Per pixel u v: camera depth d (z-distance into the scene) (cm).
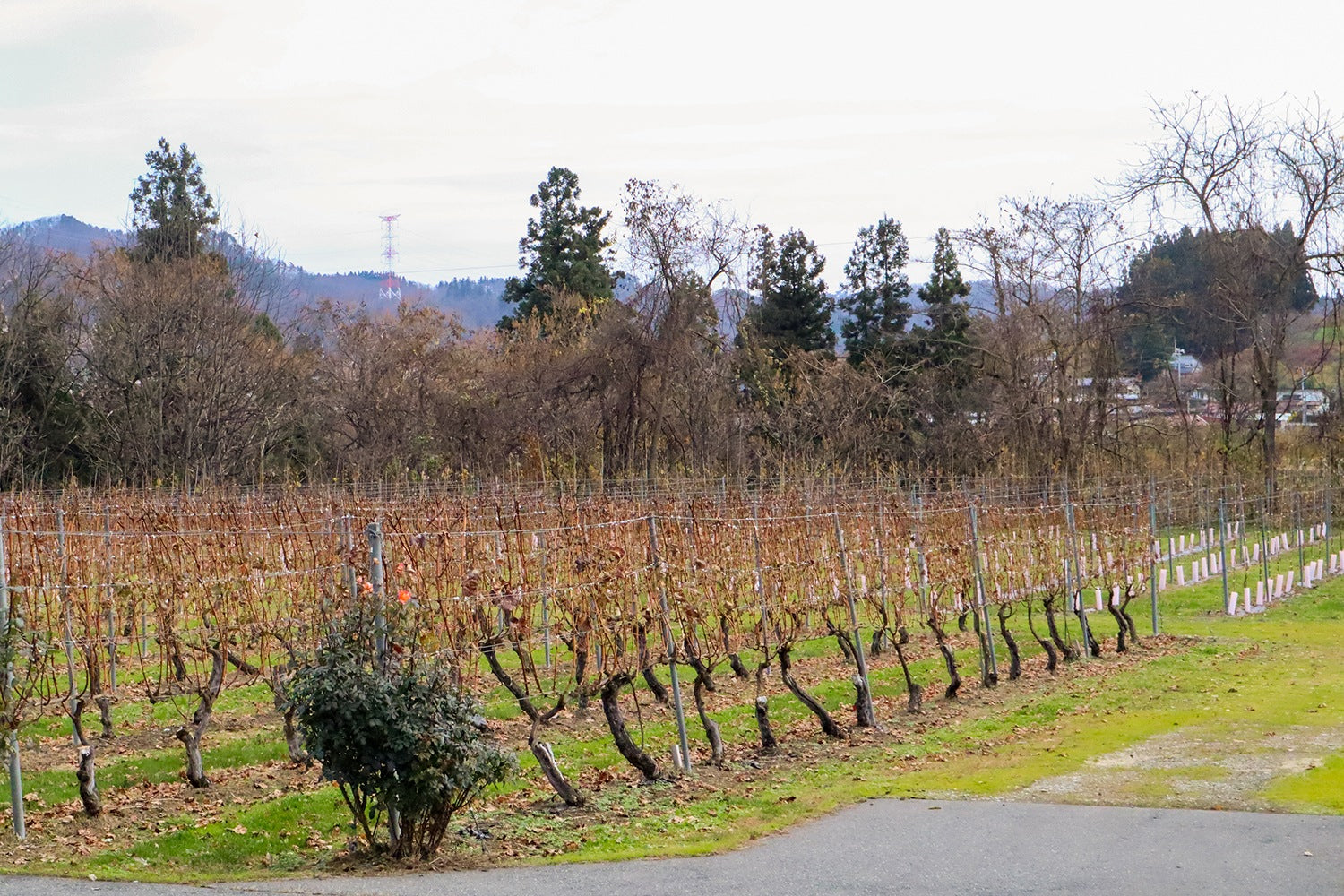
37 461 4266
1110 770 1117
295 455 4866
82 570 1357
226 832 947
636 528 1725
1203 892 757
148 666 1670
